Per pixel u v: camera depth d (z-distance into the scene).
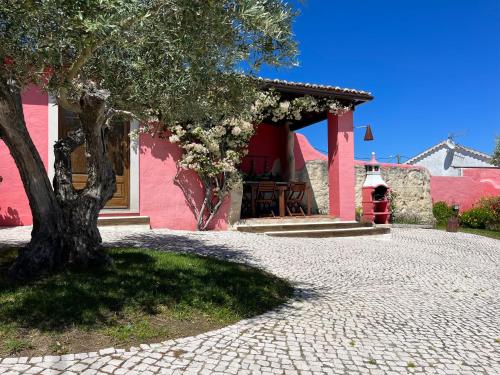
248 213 12.78
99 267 5.27
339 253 8.90
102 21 2.84
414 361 3.58
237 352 3.53
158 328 3.91
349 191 12.10
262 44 4.42
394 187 16.31
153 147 10.16
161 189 10.20
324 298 5.51
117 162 9.92
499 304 5.87
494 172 21.17
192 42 3.88
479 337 4.34
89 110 4.50
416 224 16.00
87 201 5.29
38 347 3.36
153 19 3.60
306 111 12.06
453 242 12.21
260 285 5.54
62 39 3.42
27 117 8.97
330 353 3.64
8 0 3.23
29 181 4.87
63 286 4.50
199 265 6.02
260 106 10.44
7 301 4.09
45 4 2.97
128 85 4.66
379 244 10.78
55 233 5.07
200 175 10.34
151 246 7.51
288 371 3.23
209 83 4.77
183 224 10.42
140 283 4.86
